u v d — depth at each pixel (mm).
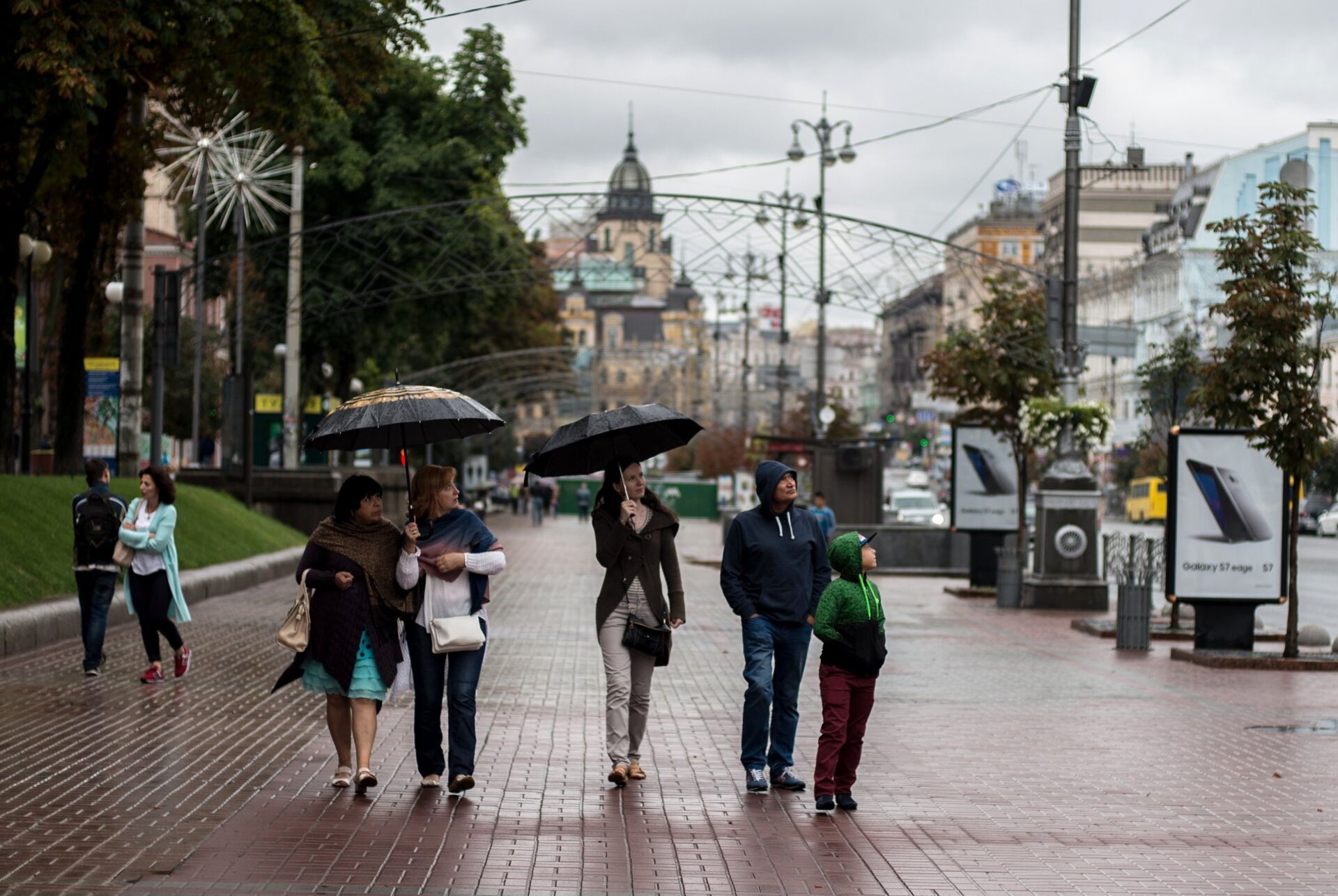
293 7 26172
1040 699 16672
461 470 91812
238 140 48625
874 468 49438
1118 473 97938
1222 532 21250
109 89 27844
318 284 55531
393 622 10781
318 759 12016
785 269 45594
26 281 35688
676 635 23312
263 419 56438
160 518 16250
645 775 11625
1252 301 20500
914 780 11742
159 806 10117
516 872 8625
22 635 18172
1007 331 34844
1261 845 9609
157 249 80250
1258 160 94875
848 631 10484
